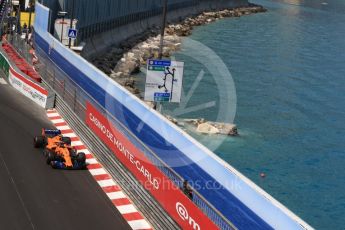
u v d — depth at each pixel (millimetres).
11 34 81875
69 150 34625
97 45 110812
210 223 22047
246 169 59188
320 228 46500
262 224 18859
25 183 30688
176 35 164750
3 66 61406
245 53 143625
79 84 41156
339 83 116000
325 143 72125
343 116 88000
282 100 95125
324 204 51719
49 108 48281
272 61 135750
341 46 170500
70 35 65375
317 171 60812
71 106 43594
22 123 42719
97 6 109750
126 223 27672
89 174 33562
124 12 137125
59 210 28016
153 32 156000
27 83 51219
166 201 26109
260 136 71375
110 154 33969
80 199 29719
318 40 180375
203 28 190125
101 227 26828
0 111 45094
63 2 80312
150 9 166125
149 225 27672
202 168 23016
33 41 68062
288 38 179875
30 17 83312
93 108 37469
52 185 31016
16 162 33656
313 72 126312
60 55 47125
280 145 68688
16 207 27562
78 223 26891
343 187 56531
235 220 20500
